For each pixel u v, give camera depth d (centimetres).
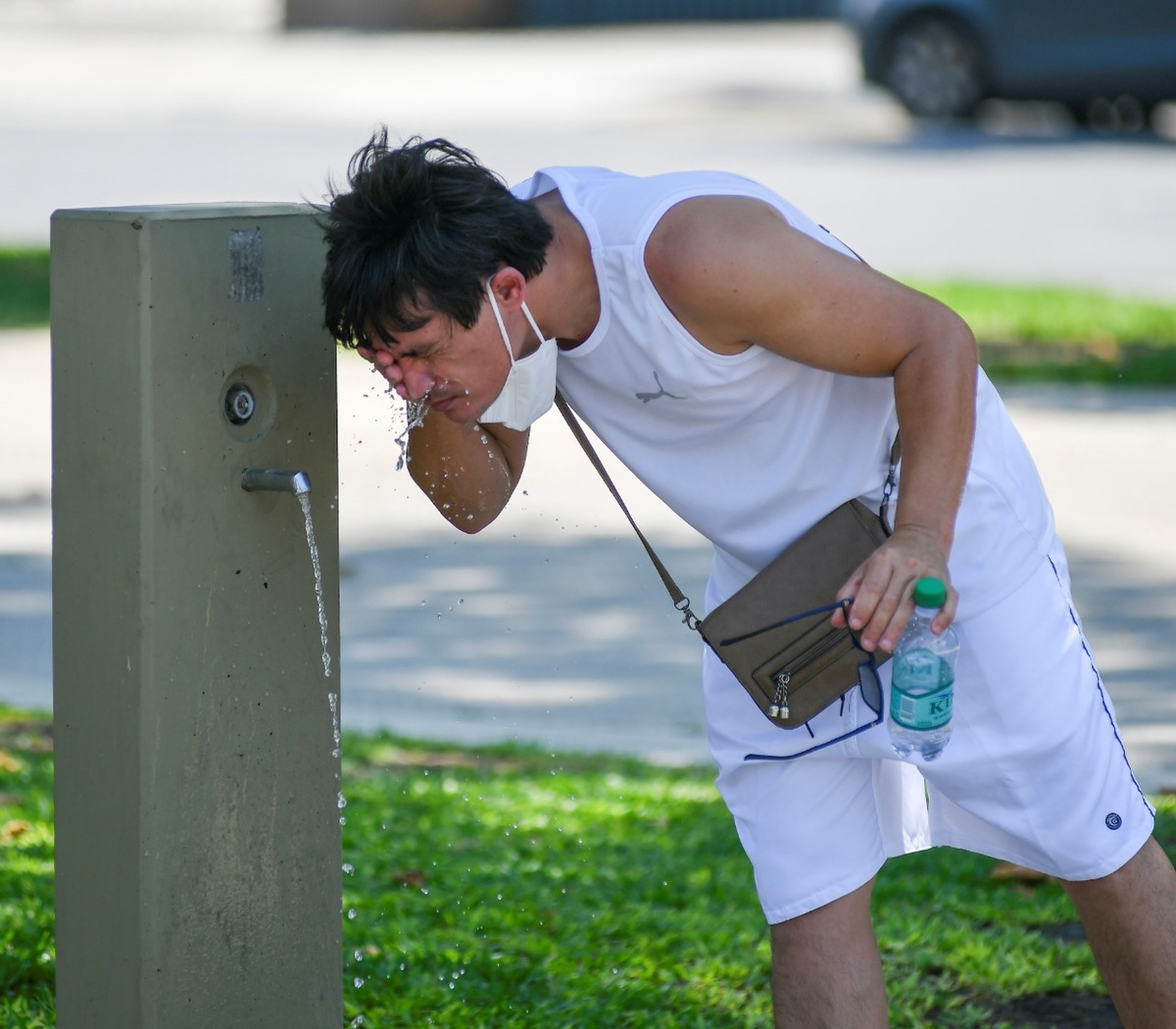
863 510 988
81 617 933
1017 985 1316
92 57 10406
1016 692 977
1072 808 984
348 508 2978
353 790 1759
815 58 9550
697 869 1573
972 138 6706
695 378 945
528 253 904
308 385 989
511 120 7500
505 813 1716
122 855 934
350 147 6800
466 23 11325
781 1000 1041
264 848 999
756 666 988
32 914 1361
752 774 1044
